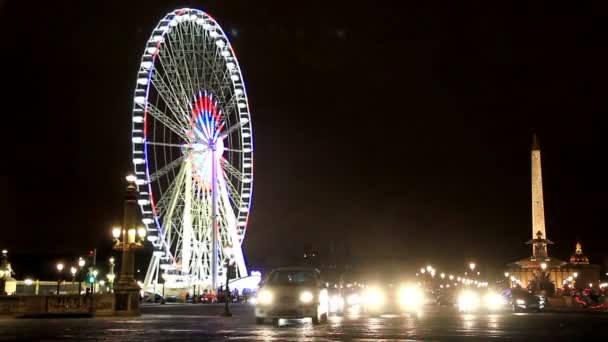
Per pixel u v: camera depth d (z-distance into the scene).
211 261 70.38
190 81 69.44
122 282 38.38
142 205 63.34
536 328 23.56
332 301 38.72
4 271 79.56
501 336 19.34
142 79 64.50
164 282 77.69
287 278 26.22
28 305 37.69
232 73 74.50
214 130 70.31
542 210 92.25
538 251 97.12
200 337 18.45
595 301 65.56
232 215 72.12
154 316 37.72
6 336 18.97
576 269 118.69
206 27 72.19
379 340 17.50
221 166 71.75
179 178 67.38
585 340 18.12
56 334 19.77
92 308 37.69
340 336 18.91
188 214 68.44
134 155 63.28
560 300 66.56
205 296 79.56
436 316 35.59
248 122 76.44
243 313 45.00
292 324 26.23
